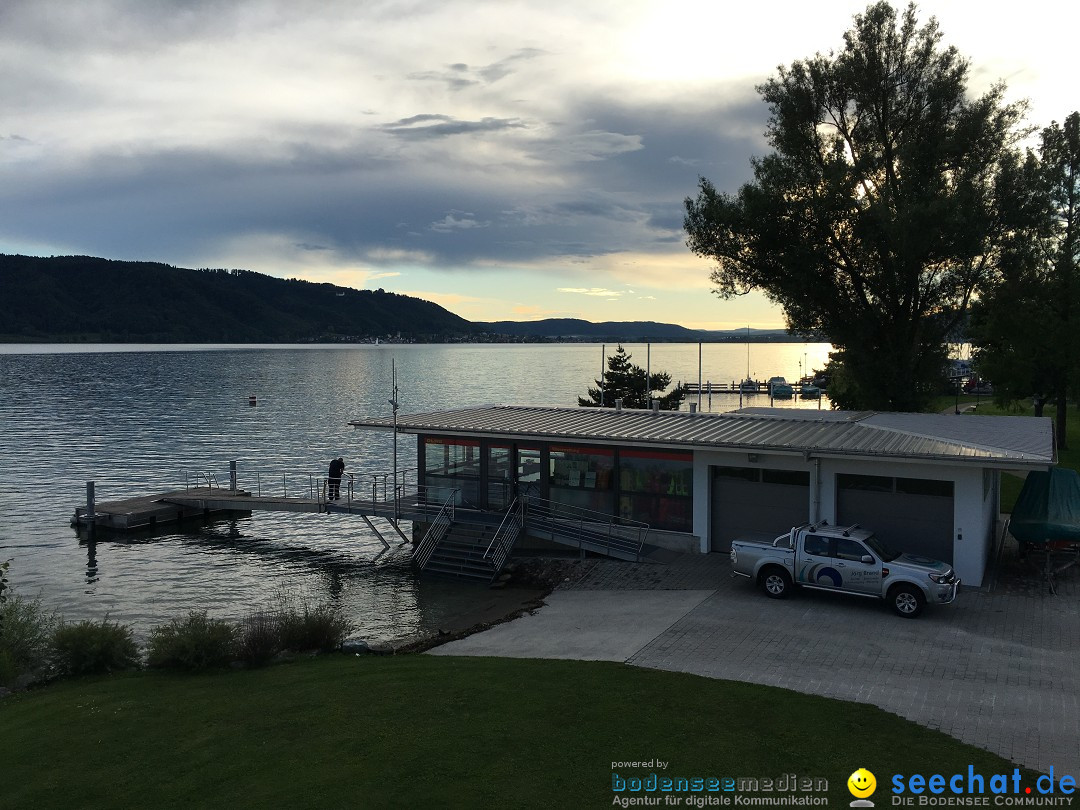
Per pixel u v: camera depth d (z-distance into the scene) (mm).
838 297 36594
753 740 11250
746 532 23484
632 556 23766
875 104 36875
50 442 67812
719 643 16188
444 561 26516
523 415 29906
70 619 24672
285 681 14344
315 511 33375
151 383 137375
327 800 9633
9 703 14133
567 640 17125
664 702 12664
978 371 49094
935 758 10773
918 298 35812
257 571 30094
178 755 11172
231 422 82625
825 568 18766
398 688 13492
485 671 14477
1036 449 20281
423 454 28812
